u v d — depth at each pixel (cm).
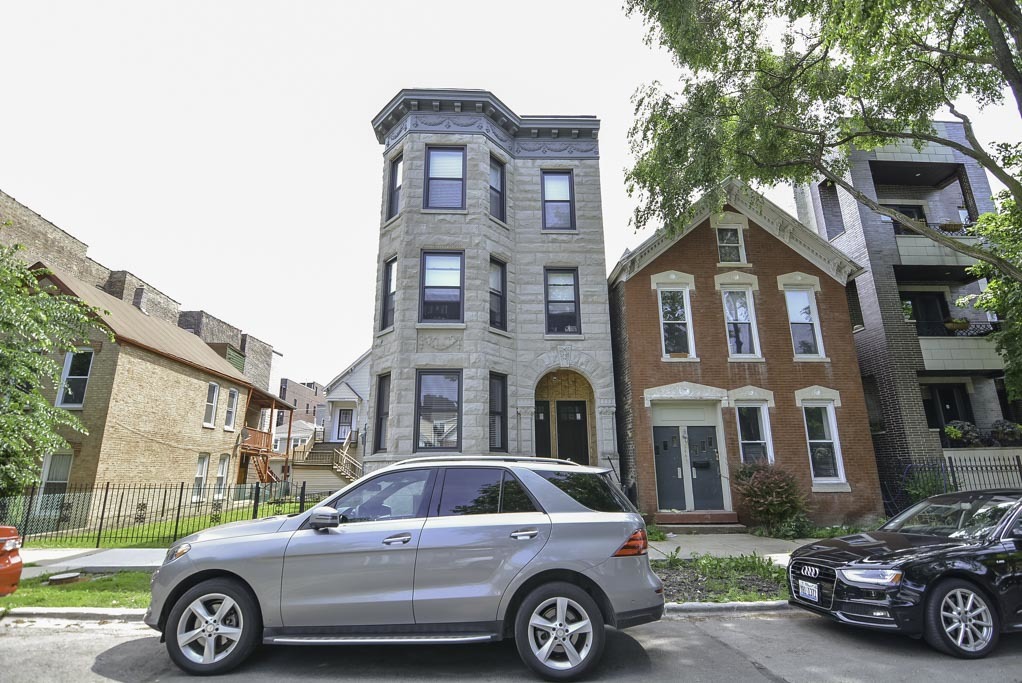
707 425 1424
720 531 1275
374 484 514
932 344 1545
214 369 2186
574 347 1488
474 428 1331
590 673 466
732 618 646
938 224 1742
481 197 1480
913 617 518
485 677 457
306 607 458
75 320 1309
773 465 1326
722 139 1120
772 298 1499
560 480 516
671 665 488
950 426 1509
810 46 1179
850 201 1706
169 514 1838
